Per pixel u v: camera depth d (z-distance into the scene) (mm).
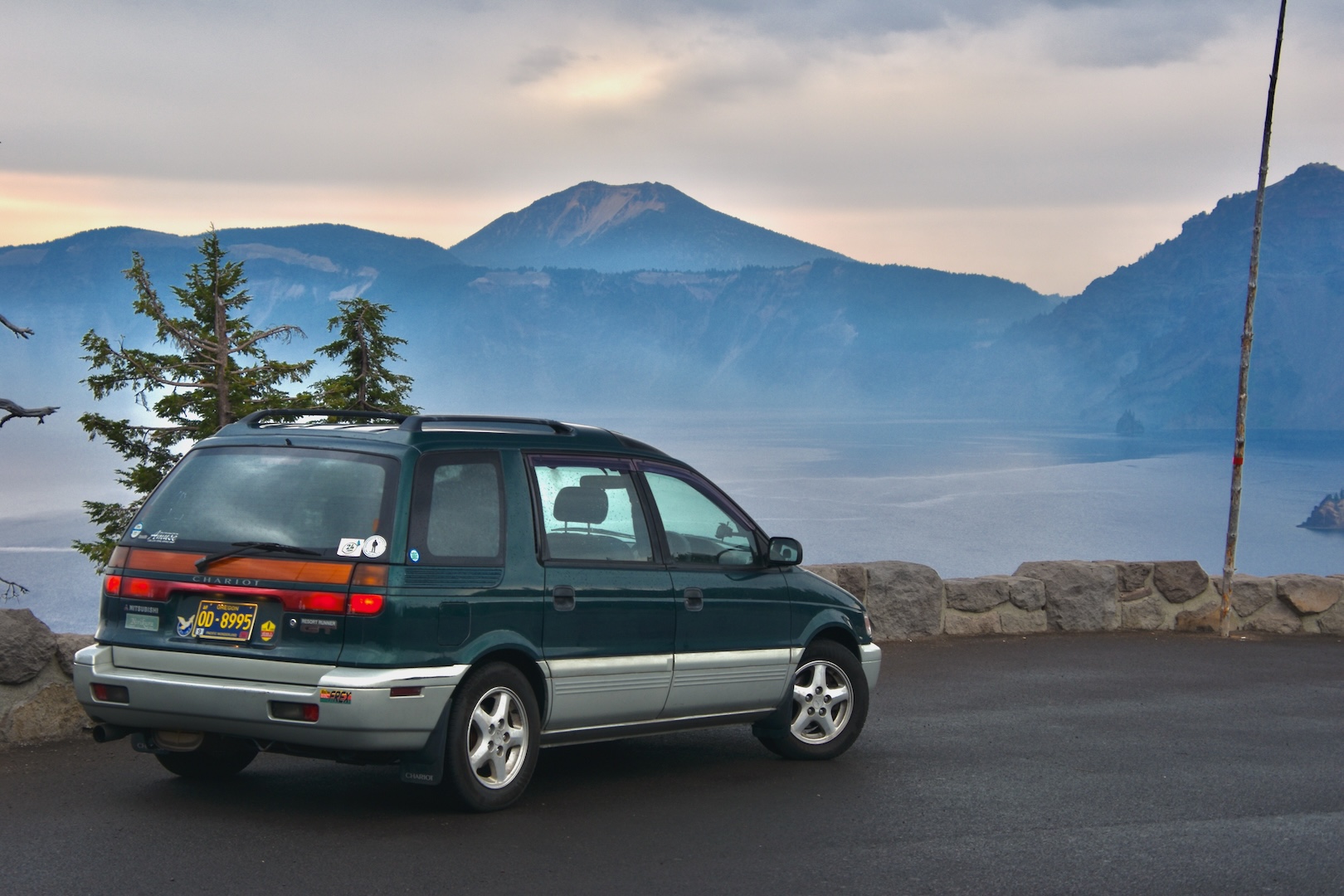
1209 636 13719
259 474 6000
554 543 6336
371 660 5527
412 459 5852
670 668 6738
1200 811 6539
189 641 5773
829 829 5988
